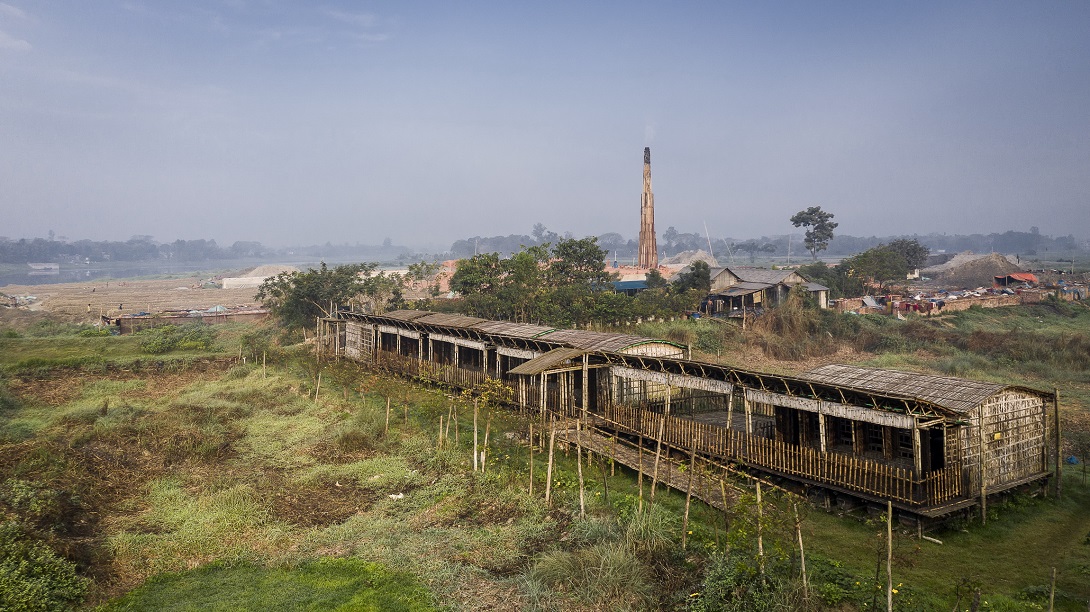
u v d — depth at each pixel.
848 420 19.58
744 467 19.84
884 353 50.94
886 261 82.19
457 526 16.83
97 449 22.52
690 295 61.75
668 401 23.41
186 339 46.84
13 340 43.28
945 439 16.47
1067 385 38.47
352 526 16.81
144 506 18.09
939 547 15.26
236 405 30.23
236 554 15.27
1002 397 17.72
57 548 13.93
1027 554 15.00
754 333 54.50
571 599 12.80
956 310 66.56
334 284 56.69
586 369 25.47
